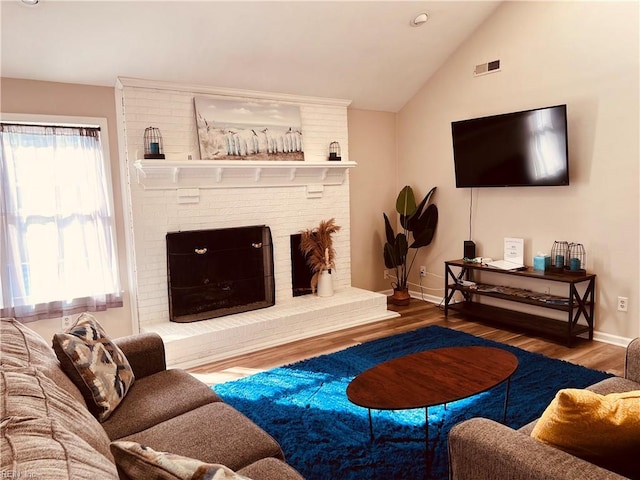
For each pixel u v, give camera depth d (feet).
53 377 5.28
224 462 4.99
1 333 5.61
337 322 14.56
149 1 10.03
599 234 12.37
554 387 9.53
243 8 11.02
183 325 12.69
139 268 12.56
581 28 12.28
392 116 18.33
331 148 16.05
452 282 16.72
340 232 16.66
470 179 15.01
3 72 10.66
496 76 14.48
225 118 13.66
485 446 4.22
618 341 12.21
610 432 3.84
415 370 7.48
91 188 11.88
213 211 13.66
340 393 9.61
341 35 13.03
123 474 3.04
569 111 12.71
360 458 7.18
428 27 13.87
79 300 11.90
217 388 10.02
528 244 14.08
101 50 10.96
